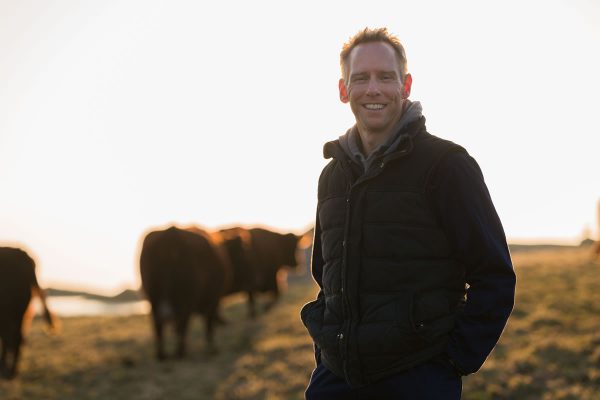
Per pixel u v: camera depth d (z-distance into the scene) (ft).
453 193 8.80
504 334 33.86
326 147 9.95
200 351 40.09
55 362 38.70
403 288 8.91
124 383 33.50
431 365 8.85
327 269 9.68
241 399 29.07
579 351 28.89
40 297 37.45
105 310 99.66
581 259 61.62
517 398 24.77
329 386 9.52
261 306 58.08
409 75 9.79
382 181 9.14
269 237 58.80
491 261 8.66
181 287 38.22
